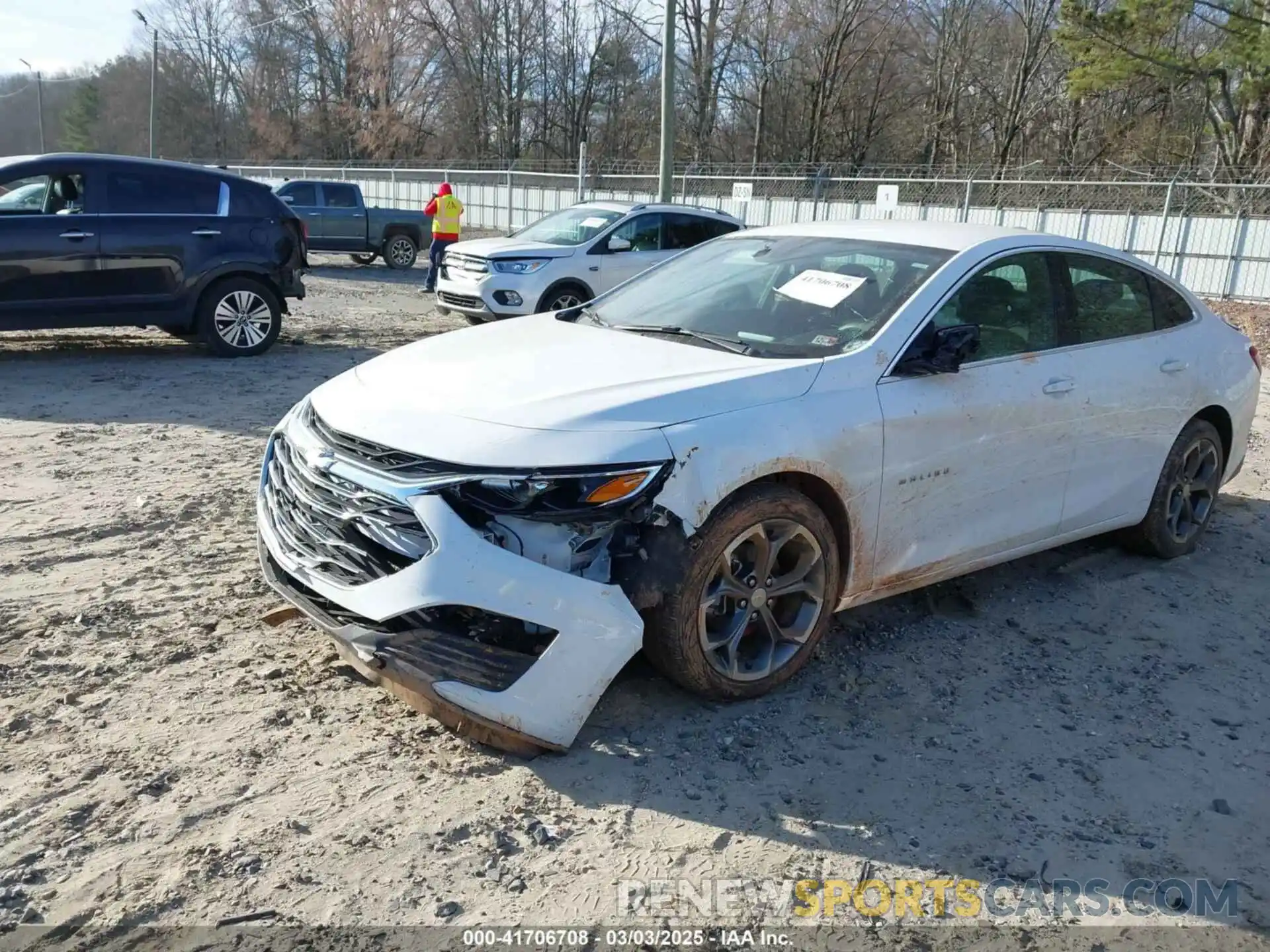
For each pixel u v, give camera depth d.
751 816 3.14
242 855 2.84
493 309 12.51
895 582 4.15
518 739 3.28
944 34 41.34
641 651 4.04
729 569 3.55
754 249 5.03
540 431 3.28
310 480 3.53
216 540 5.14
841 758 3.48
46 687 3.65
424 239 22.98
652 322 4.59
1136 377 4.92
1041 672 4.21
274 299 10.37
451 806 3.11
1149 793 3.38
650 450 3.29
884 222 5.06
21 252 8.92
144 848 2.85
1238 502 6.77
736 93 44.56
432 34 50.59
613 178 30.41
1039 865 2.99
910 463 3.99
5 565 4.69
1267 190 20.83
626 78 48.72
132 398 8.26
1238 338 5.76
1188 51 29.91
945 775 3.42
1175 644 4.55
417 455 3.26
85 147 80.38
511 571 3.14
